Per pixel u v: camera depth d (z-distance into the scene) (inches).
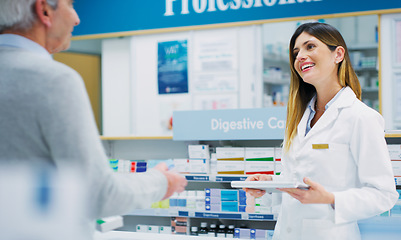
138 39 257.4
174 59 250.4
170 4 240.8
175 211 154.8
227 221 163.8
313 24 69.5
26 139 36.4
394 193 63.4
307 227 66.3
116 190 37.6
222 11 231.8
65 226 20.5
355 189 62.7
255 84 236.1
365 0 210.1
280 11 221.8
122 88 263.0
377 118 64.6
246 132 144.6
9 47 39.9
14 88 36.9
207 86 245.3
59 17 43.1
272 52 252.1
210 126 149.0
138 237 77.4
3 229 19.6
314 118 73.5
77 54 281.3
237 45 238.4
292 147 72.7
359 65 253.4
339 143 66.1
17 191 19.9
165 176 44.7
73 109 36.2
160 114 254.5
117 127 264.4
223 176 149.6
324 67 68.4
